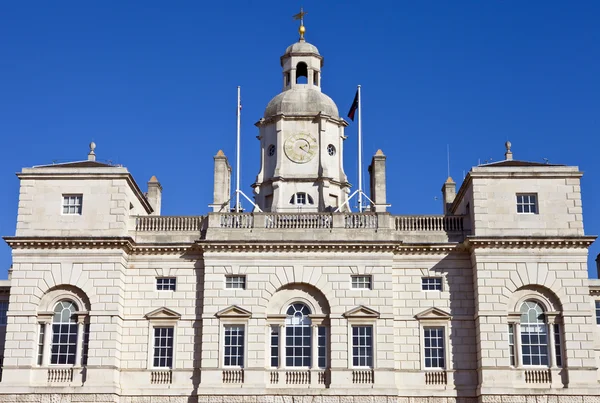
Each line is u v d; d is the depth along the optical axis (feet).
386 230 217.56
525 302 212.02
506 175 216.54
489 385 203.92
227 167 244.63
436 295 216.13
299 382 208.54
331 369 208.03
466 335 213.25
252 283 214.28
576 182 216.54
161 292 216.95
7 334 208.85
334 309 212.23
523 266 212.02
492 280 211.41
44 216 216.33
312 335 211.61
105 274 212.64
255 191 262.26
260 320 211.82
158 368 211.82
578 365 205.67
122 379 210.79
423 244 216.95
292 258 215.72
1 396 204.33
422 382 210.38
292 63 272.10
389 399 205.46
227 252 216.33
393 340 210.79
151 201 256.32
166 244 217.97
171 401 209.05
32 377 206.80
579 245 212.43
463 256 218.18
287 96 264.93
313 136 259.80
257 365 208.33
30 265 213.25
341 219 219.20
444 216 221.46
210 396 205.98
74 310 212.64
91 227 215.51
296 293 214.69
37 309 210.79
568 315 208.85
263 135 265.95
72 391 204.33
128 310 215.72
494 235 212.64
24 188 218.18
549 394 203.10
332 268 215.10
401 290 216.54
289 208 252.83
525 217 214.69
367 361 209.56
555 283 210.79
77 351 208.64
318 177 255.29
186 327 214.48
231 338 211.82
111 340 208.44
